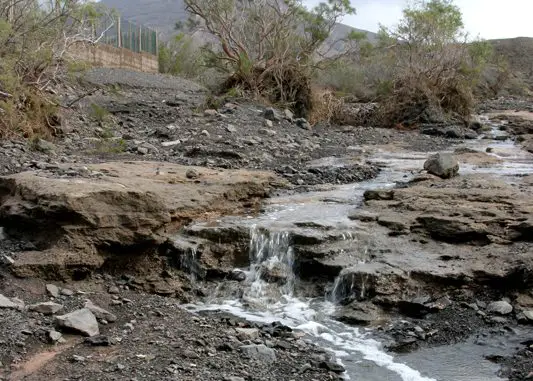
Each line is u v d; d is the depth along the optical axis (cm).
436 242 819
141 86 2081
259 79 1922
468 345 648
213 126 1532
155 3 9556
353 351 636
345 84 2588
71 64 1455
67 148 1270
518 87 3591
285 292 777
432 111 2005
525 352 620
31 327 622
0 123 1223
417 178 1119
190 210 877
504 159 1389
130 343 613
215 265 802
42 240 765
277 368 582
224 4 1966
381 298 723
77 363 567
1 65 1256
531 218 823
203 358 587
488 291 730
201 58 3197
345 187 1126
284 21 1991
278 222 861
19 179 846
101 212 765
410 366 606
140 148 1296
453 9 2234
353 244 808
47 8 1445
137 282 761
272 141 1475
